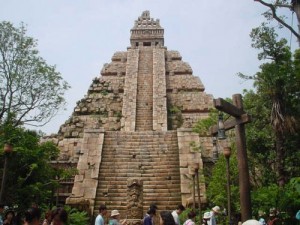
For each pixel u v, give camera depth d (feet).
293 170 54.95
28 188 51.24
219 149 72.84
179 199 64.64
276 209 45.68
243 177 31.07
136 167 72.38
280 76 55.47
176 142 79.41
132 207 55.42
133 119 104.63
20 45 64.13
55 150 59.00
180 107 118.73
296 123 54.90
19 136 53.98
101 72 133.59
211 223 37.22
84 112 116.26
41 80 64.59
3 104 61.93
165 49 145.59
